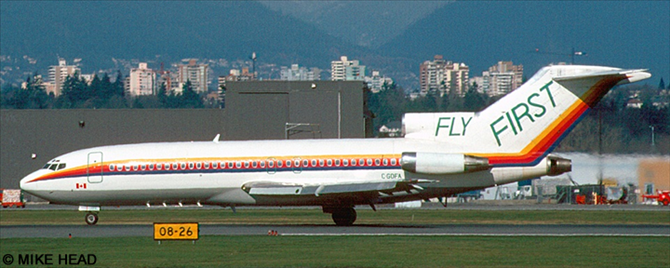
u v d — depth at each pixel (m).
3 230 171.12
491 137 176.50
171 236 138.75
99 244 141.25
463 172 173.12
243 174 177.75
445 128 177.75
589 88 174.62
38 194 183.00
